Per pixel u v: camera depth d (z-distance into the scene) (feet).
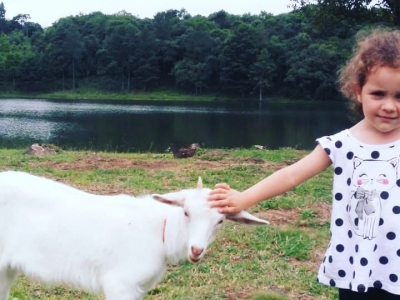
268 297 16.39
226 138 95.50
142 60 271.08
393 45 8.02
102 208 12.73
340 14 69.00
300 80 215.51
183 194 12.00
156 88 271.69
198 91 260.01
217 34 286.25
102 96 259.60
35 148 47.78
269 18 271.69
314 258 20.48
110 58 273.75
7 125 111.65
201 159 44.88
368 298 8.63
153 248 12.30
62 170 37.09
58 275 12.56
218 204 9.41
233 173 36.94
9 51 289.12
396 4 63.41
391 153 8.36
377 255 8.30
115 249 12.30
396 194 8.21
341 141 8.79
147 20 321.73
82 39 284.20
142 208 12.67
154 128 113.19
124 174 36.22
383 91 8.08
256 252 20.61
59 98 248.73
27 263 12.62
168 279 17.78
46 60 275.39
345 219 8.63
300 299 16.69
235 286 17.46
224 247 20.90
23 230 12.69
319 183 34.37
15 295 16.01
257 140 92.12
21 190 12.86
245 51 235.40
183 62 264.93
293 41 234.58
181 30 294.46
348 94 8.93
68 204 12.77
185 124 123.44
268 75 227.61
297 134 103.50
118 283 12.22
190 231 11.56
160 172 36.91
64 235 12.46
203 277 18.03
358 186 8.45
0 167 37.40
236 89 243.40
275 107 188.85
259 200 9.20
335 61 209.87
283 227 23.81
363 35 8.80
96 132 102.32
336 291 17.21
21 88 269.85
